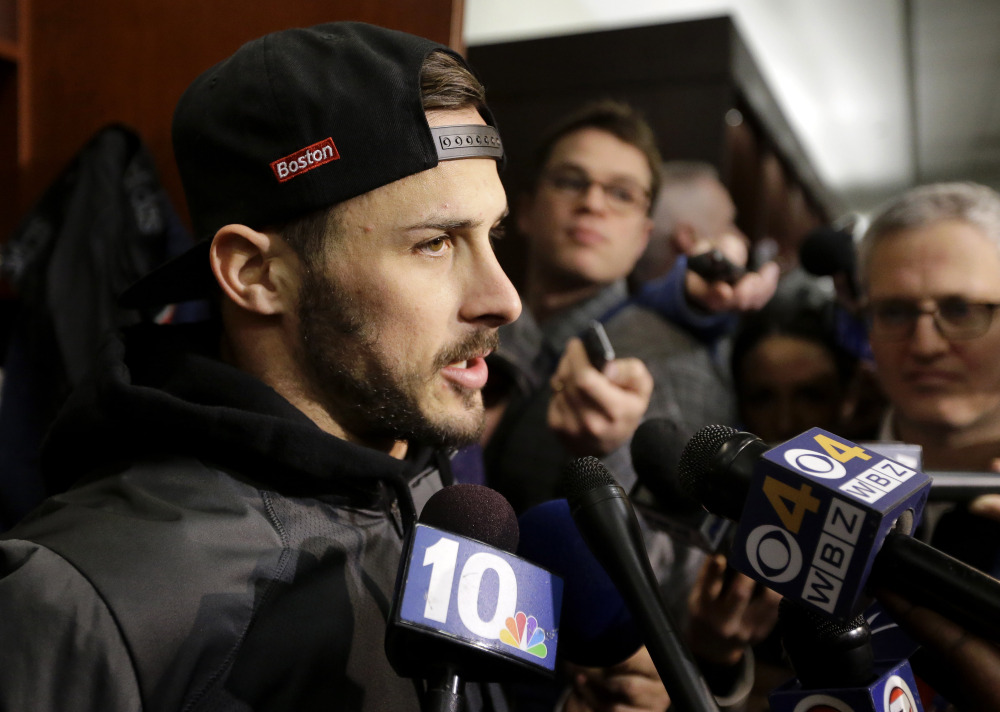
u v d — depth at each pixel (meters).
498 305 0.66
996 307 1.14
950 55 4.85
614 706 0.79
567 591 0.72
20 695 0.53
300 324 0.67
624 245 1.61
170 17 1.55
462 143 0.66
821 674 0.50
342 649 0.63
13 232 1.50
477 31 3.33
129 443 0.69
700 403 1.36
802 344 1.49
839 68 5.11
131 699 0.54
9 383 1.45
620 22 4.40
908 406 1.21
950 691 0.51
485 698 0.75
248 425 0.63
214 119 0.69
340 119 0.64
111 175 1.48
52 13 1.64
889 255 1.21
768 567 0.49
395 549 0.72
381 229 0.64
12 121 1.65
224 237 0.68
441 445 0.69
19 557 0.58
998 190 7.77
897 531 0.48
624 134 1.59
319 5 1.44
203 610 0.58
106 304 1.42
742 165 2.67
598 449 1.19
